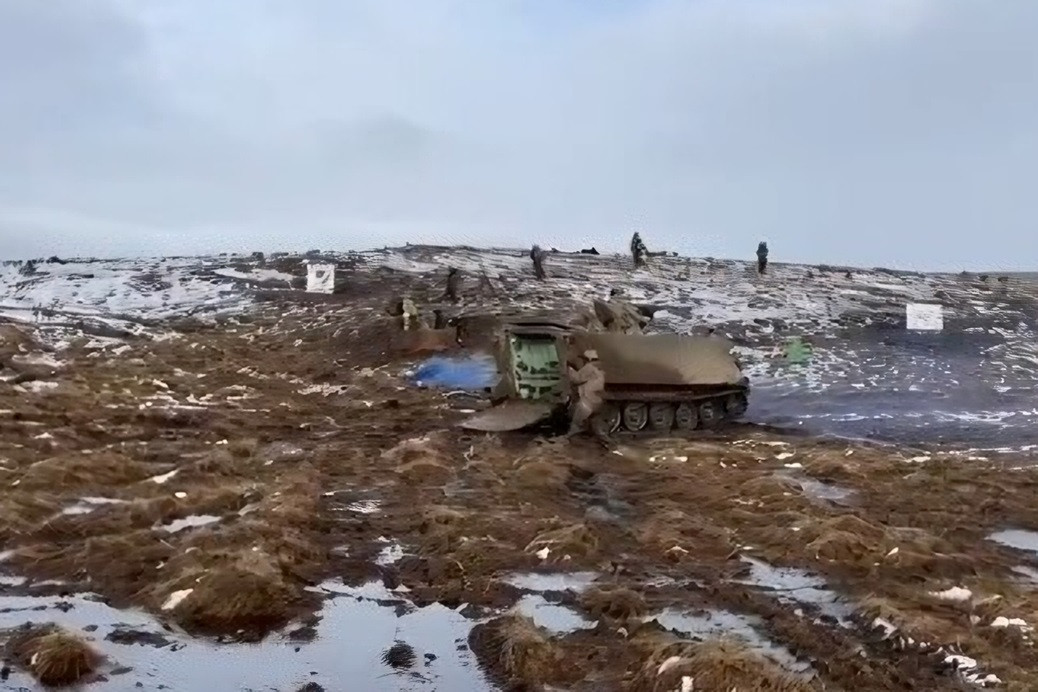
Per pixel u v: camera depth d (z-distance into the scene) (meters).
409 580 7.13
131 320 30.23
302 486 9.83
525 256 50.19
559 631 6.12
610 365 15.84
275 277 41.00
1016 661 5.73
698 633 6.10
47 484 9.41
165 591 6.42
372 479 10.98
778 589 7.19
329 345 27.28
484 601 6.65
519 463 12.02
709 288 38.25
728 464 12.56
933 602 6.80
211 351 24.77
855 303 35.91
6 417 13.30
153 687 5.09
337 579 7.10
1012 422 17.84
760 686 5.03
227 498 9.24
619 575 7.41
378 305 32.69
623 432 15.89
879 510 9.95
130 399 16.42
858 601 6.77
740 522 9.20
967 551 8.41
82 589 6.64
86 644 5.42
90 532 8.06
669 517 9.02
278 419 15.98
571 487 10.98
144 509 8.59
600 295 34.84
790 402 20.27
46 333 25.03
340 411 17.41
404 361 24.72
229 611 6.14
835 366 24.78
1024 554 8.51
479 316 27.95
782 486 10.54
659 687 5.09
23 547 7.58
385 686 5.20
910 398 20.70
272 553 7.28
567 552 7.76
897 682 5.37
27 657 5.30
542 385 15.77
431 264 45.22
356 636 5.95
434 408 18.05
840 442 14.90
